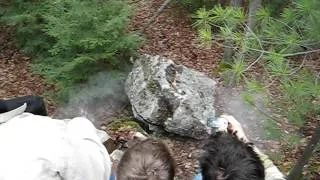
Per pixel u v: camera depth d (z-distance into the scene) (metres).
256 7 7.19
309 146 4.89
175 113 6.83
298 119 4.15
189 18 12.12
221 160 2.09
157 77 7.23
